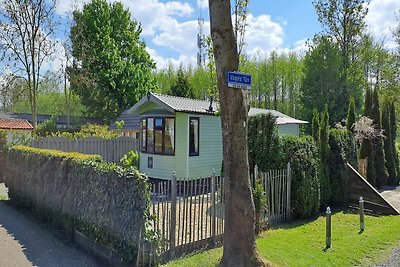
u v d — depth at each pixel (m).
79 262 5.58
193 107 13.95
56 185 7.63
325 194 9.89
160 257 5.43
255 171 7.55
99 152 16.73
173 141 13.51
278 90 38.19
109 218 5.71
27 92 21.89
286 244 6.27
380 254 5.85
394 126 16.17
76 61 26.75
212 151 14.37
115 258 5.51
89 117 31.12
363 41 26.17
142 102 14.09
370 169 14.10
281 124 17.91
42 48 21.70
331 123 25.75
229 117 4.67
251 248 4.76
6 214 8.86
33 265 5.39
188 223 6.77
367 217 8.92
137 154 15.43
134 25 34.19
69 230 6.96
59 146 15.22
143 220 5.14
